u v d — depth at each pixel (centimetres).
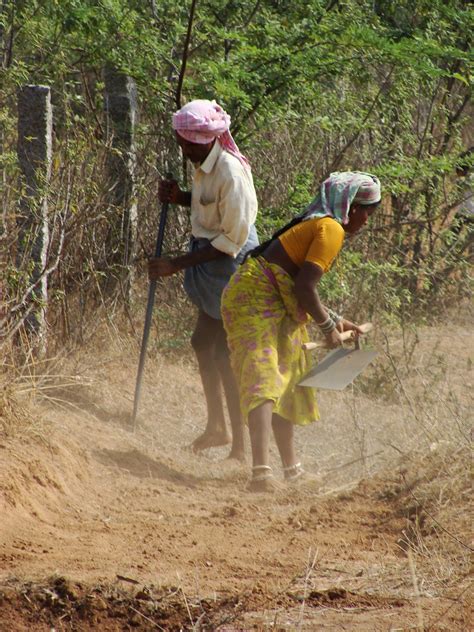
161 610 1224
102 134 2930
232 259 2155
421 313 3762
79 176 2584
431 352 3316
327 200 1945
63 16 2916
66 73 3244
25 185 2338
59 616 1195
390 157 3566
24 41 3334
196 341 2248
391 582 1364
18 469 1705
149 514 1750
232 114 2933
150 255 3081
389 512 1727
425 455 1984
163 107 3005
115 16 2906
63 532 1579
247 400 1911
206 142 2083
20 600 1212
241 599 1268
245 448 2386
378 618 1225
